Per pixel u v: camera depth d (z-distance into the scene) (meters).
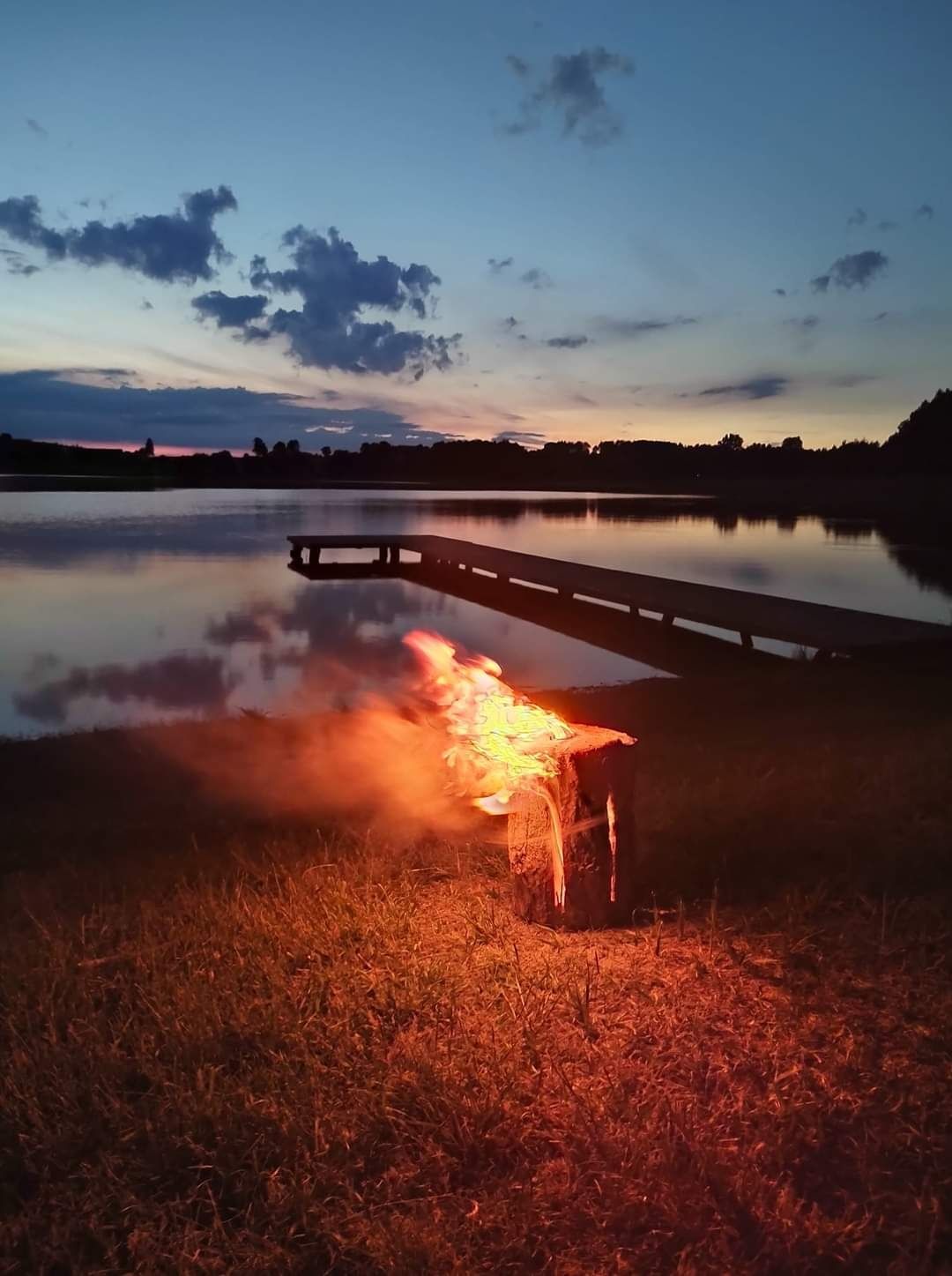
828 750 6.66
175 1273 2.15
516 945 3.54
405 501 65.50
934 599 21.17
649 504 61.78
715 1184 2.33
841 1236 2.16
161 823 5.82
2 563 26.34
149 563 26.89
